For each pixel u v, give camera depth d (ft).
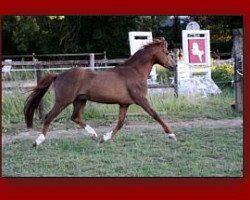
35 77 35.47
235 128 29.07
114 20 61.31
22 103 32.60
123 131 28.66
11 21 59.88
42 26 62.54
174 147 24.44
